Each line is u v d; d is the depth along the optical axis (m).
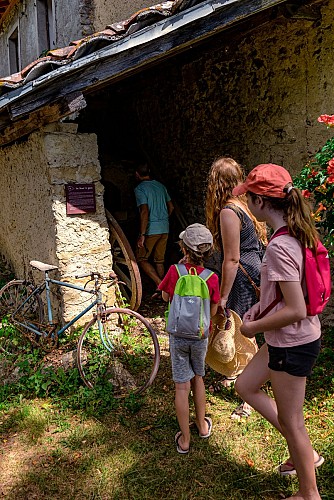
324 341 4.46
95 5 7.28
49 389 3.93
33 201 5.57
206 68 6.09
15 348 4.75
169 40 3.95
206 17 3.77
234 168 3.33
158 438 3.26
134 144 8.11
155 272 6.30
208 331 3.03
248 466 2.94
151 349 4.65
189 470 2.94
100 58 3.91
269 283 2.27
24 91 4.09
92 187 4.96
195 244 3.05
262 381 2.61
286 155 5.03
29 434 3.40
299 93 4.77
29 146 5.39
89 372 4.02
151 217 6.12
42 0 9.00
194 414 3.50
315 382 3.80
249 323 2.28
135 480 2.87
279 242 2.19
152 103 7.54
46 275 4.57
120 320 5.13
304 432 2.34
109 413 3.59
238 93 5.59
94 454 3.13
